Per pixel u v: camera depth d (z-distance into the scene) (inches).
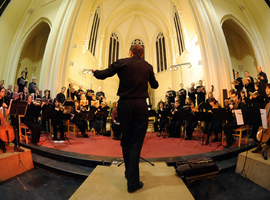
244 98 219.1
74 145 184.7
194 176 87.3
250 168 113.0
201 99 309.3
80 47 462.9
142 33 828.6
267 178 100.3
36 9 457.1
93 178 86.6
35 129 173.5
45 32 499.5
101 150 162.1
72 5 389.7
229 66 327.0
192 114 227.6
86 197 68.1
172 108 277.0
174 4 571.5
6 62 410.9
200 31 352.8
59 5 410.6
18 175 123.2
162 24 722.8
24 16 447.2
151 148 170.9
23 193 98.0
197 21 358.9
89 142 205.5
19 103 143.8
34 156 151.4
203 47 344.2
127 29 811.4
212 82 320.8
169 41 694.5
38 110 219.6
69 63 374.3
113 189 74.9
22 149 136.0
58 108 215.2
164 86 731.4
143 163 114.0
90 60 546.9
